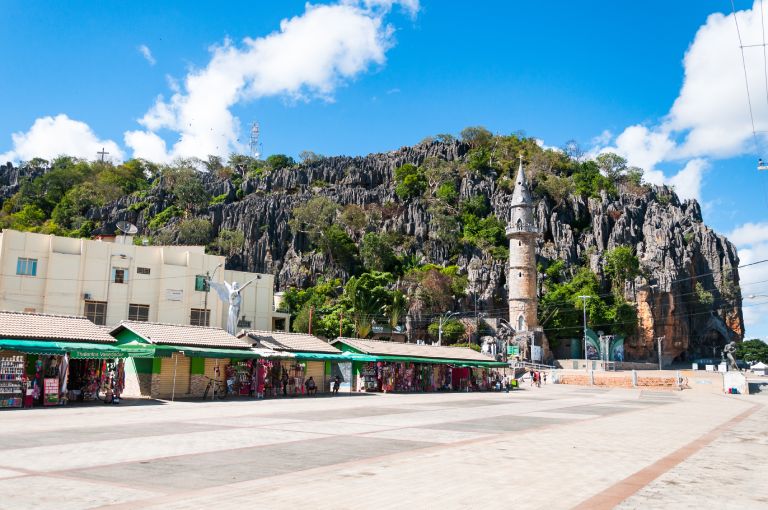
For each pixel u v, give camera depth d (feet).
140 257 270.46
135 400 130.11
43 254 252.42
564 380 307.17
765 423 110.11
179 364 141.90
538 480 48.83
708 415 128.06
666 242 549.54
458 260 547.08
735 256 592.19
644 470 55.57
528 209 420.36
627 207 598.34
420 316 435.12
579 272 522.88
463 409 129.70
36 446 61.72
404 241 577.43
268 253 569.64
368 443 69.97
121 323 139.03
